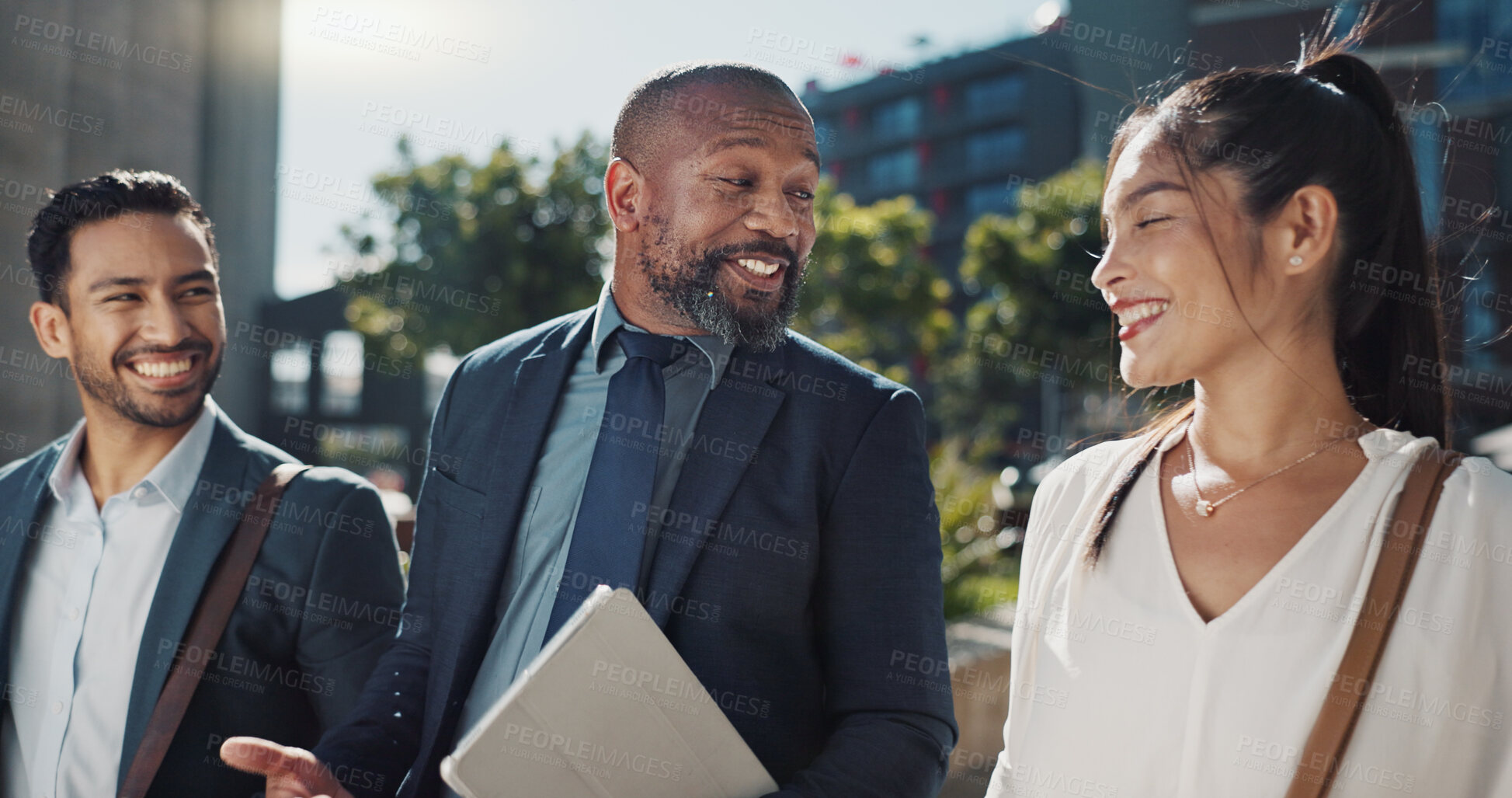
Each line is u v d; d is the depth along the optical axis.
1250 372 1.13
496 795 1.06
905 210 17.33
